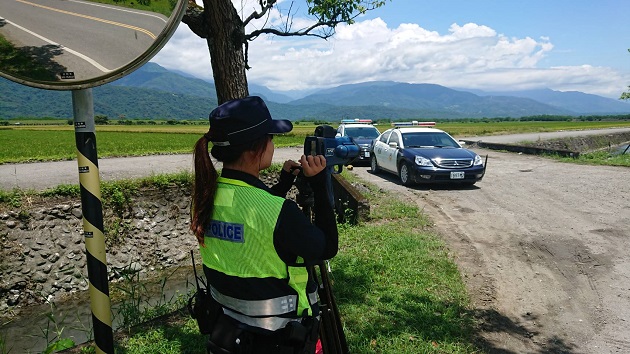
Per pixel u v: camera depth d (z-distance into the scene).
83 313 7.89
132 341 4.37
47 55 2.61
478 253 7.50
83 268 8.94
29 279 8.34
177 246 10.17
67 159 17.67
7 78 2.58
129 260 9.42
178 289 8.55
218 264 2.11
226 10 6.04
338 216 10.10
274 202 2.05
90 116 2.73
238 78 6.25
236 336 2.07
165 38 2.78
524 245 7.87
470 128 61.84
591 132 49.41
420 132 15.26
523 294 5.88
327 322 2.73
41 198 8.95
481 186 13.55
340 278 6.15
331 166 2.43
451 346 4.43
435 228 9.08
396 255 7.19
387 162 15.59
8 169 14.40
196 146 2.17
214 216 2.12
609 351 4.55
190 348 4.25
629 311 5.40
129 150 22.08
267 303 2.05
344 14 6.62
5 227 8.37
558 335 4.86
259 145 2.16
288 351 2.04
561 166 17.22
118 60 2.69
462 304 5.46
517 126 73.56
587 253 7.38
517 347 4.58
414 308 5.23
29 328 7.29
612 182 13.30
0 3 2.50
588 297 5.79
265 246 2.02
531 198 11.60
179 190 10.50
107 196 9.55
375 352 4.30
